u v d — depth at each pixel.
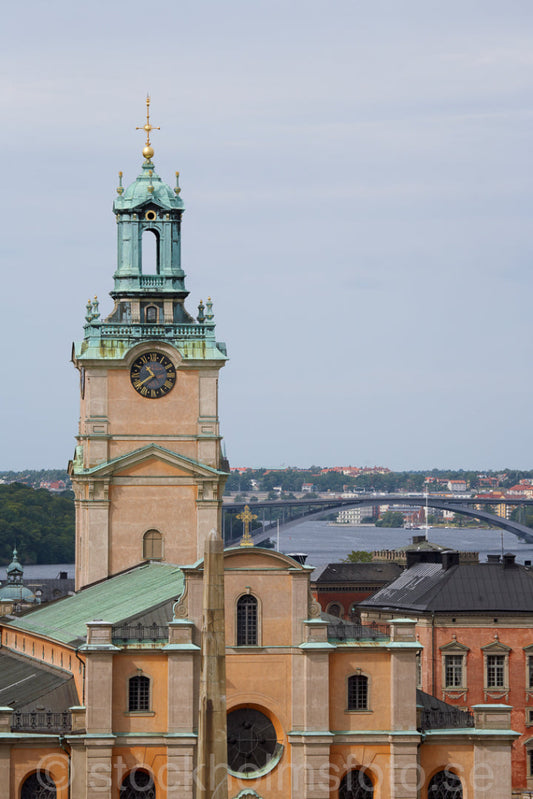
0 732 179.25
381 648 186.12
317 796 184.25
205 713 150.88
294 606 185.88
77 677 192.00
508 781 187.50
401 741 185.12
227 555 185.00
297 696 185.12
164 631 183.00
